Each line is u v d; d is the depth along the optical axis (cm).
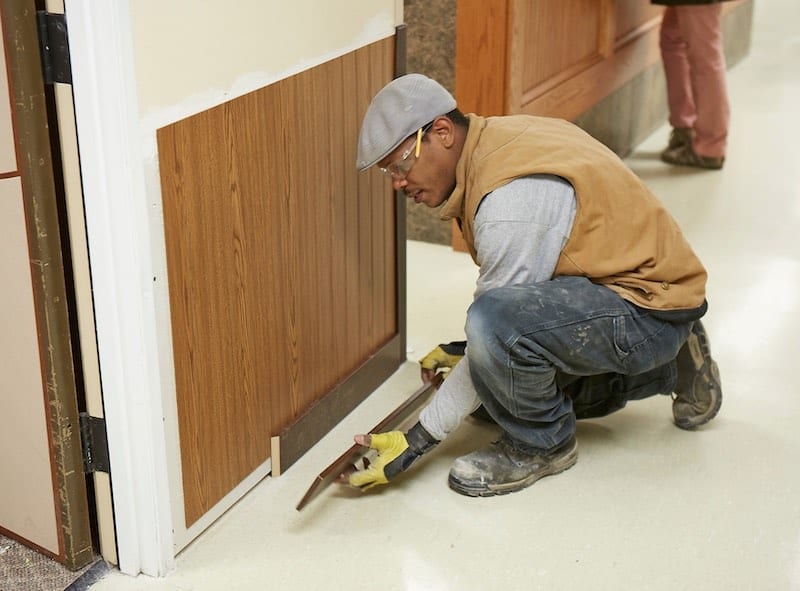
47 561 193
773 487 215
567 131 205
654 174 423
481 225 191
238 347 199
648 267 200
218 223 185
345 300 237
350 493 214
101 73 153
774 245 347
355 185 231
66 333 173
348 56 217
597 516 205
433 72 322
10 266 169
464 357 205
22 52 151
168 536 188
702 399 230
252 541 199
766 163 433
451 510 208
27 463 187
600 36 392
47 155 160
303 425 225
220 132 180
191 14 166
